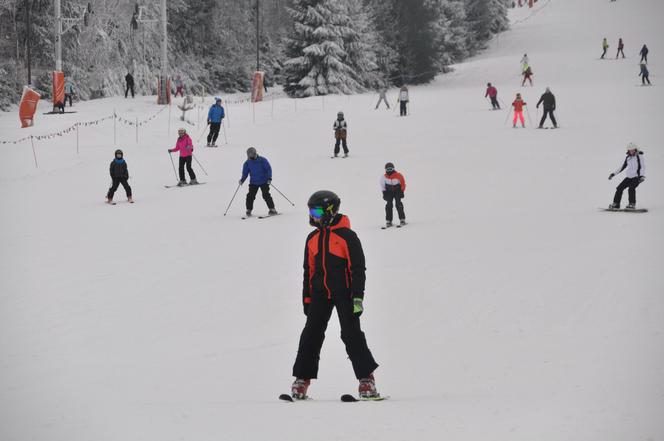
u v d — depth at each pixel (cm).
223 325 1380
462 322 1334
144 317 1459
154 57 8581
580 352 1083
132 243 2258
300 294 1619
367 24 8088
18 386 986
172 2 8750
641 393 820
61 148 4488
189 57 9138
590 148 3709
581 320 1299
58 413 797
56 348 1243
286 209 2753
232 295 1620
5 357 1182
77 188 3341
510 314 1370
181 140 3269
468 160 3575
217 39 9475
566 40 10512
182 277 1811
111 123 5319
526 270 1728
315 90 7600
